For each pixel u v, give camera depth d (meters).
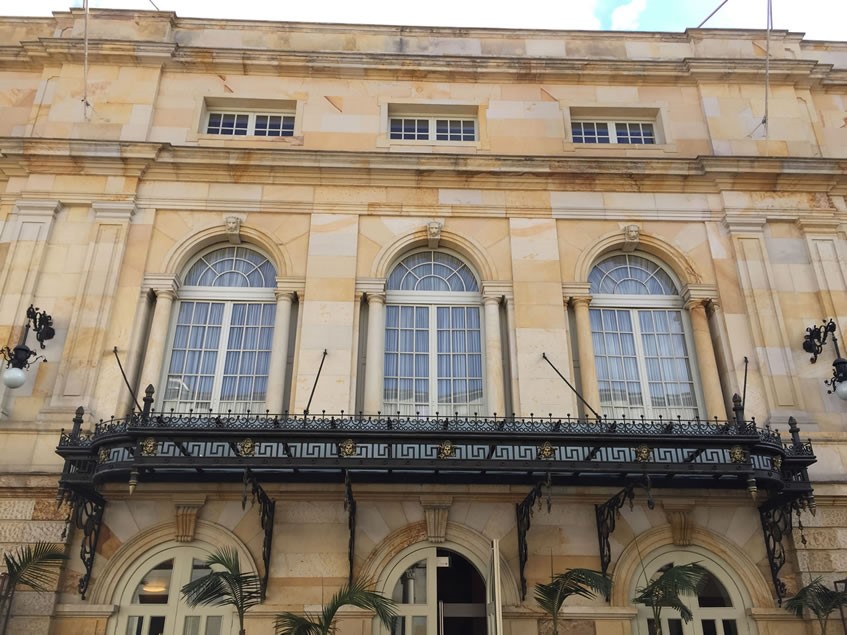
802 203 13.73
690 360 12.75
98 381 11.52
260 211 13.19
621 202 13.62
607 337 12.91
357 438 9.36
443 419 11.32
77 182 13.12
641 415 12.31
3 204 13.05
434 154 13.47
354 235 13.01
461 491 10.77
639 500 11.06
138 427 9.12
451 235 13.20
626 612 10.28
